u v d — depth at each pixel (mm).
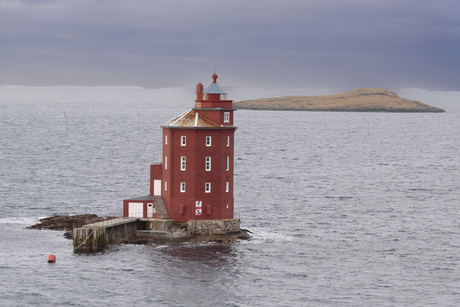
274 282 79438
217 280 79250
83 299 72250
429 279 82438
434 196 146750
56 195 135875
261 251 93188
